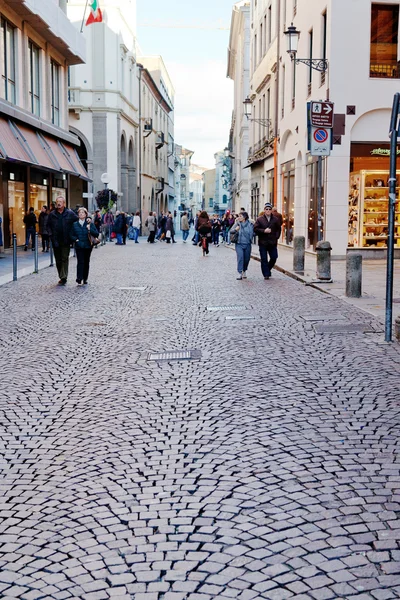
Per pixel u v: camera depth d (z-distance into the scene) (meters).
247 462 4.81
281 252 27.41
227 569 3.38
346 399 6.30
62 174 34.25
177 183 110.38
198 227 27.72
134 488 4.42
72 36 32.94
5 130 24.22
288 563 3.42
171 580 3.30
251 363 7.89
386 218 22.34
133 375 7.47
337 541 3.62
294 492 4.27
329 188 21.88
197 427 5.62
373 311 11.38
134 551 3.59
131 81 53.50
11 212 27.39
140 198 58.22
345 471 4.59
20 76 26.95
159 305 12.82
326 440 5.21
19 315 11.63
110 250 31.83
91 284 16.36
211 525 3.86
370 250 22.30
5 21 25.50
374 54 21.70
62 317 11.45
